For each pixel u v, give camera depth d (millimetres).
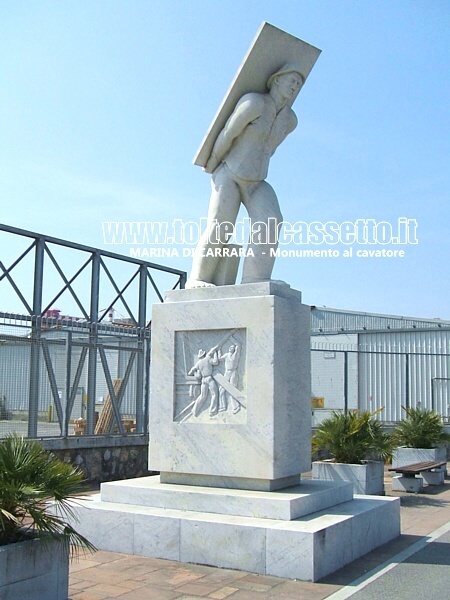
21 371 11477
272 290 7598
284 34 8023
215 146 8406
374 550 7426
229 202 8312
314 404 20562
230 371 7590
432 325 23500
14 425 11258
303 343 7887
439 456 15586
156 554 6953
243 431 7359
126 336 13734
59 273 12680
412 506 11008
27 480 5301
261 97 8133
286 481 7613
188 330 7914
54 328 11961
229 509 7023
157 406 7973
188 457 7664
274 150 8578
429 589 5945
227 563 6551
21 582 5027
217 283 8492
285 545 6285
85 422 12734
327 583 6109
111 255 13812
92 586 6000
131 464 13453
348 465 11484
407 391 20656
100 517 7316
